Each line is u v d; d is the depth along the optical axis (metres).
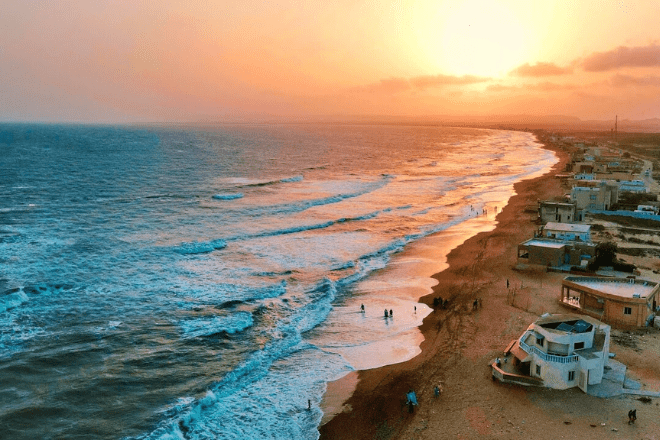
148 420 34.00
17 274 59.44
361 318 51.56
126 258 67.62
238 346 44.97
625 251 71.62
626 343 44.31
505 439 32.72
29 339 44.59
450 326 49.41
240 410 36.19
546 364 38.16
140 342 44.84
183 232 82.44
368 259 70.50
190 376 39.81
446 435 33.44
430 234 84.44
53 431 32.66
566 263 65.88
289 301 55.25
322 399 37.78
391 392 38.59
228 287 58.47
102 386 37.91
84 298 53.94
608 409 35.28
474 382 39.59
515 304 53.91
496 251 73.25
